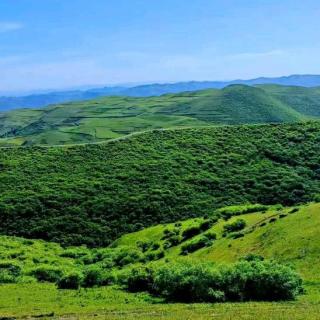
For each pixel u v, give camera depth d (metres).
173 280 51.25
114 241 109.25
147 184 134.12
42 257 93.69
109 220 118.25
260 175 138.62
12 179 136.88
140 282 58.59
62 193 128.75
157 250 87.81
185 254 79.69
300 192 129.25
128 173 140.12
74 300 53.31
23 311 46.44
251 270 49.44
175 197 127.00
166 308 44.72
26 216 119.25
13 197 126.62
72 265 87.50
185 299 50.03
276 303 44.59
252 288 48.38
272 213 85.38
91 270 65.62
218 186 133.00
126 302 50.72
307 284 50.69
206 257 73.12
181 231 94.44
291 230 66.44
